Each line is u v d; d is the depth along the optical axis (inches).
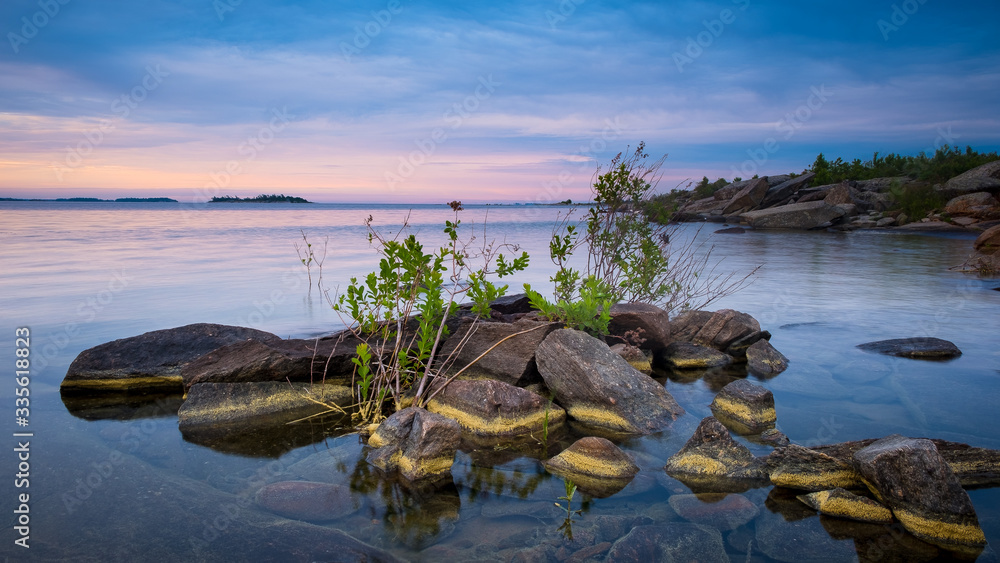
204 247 920.3
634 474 193.8
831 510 165.0
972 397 263.0
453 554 146.3
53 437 221.1
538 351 278.2
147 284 549.0
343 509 169.9
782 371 313.3
